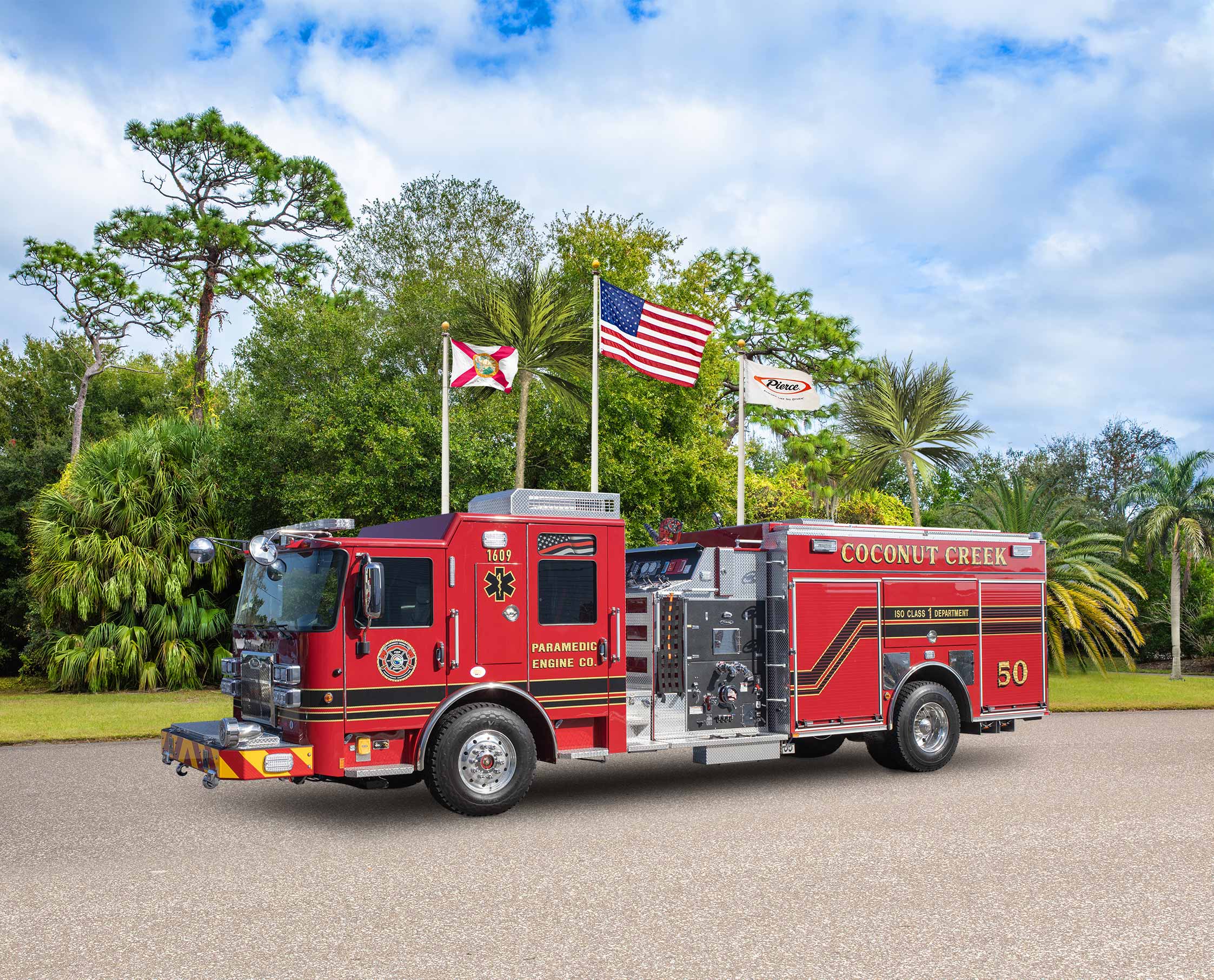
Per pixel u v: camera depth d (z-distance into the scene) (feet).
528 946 16.75
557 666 28.48
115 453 67.15
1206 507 71.31
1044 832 25.14
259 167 120.47
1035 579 38.63
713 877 21.04
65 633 67.87
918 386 66.59
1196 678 72.95
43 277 123.34
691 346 51.96
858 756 39.68
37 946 16.76
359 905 19.03
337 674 25.40
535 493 29.01
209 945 16.80
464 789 26.73
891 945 16.79
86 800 29.53
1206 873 21.30
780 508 106.22
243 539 66.23
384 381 69.15
